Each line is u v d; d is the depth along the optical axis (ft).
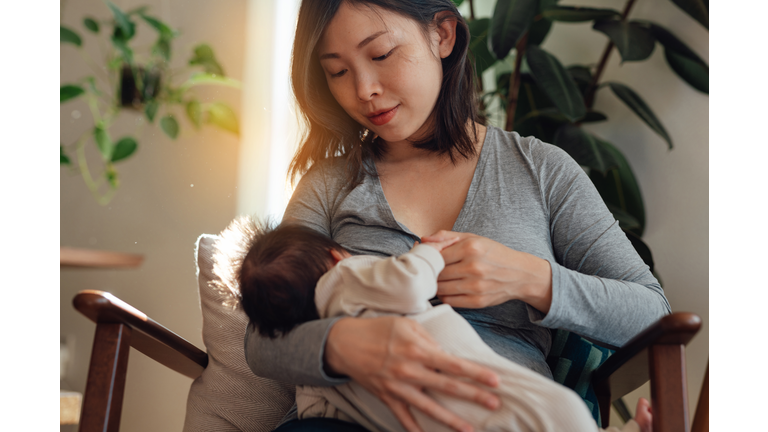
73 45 6.06
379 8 2.81
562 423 1.99
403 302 2.33
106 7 6.17
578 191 2.92
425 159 3.26
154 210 6.12
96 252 4.61
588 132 5.98
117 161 5.99
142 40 6.26
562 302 2.46
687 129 5.67
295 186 3.80
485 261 2.46
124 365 2.63
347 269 2.50
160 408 5.86
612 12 5.57
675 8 5.77
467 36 3.09
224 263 3.15
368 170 3.30
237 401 3.36
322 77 3.33
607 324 2.54
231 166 6.34
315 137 3.56
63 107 5.98
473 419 2.10
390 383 2.15
